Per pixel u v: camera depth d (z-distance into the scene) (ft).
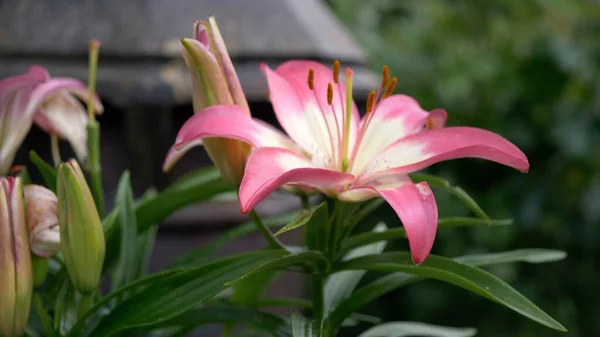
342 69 2.56
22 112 1.98
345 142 1.93
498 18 5.14
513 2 5.06
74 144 2.11
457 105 4.70
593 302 4.58
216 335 2.57
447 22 5.22
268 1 2.52
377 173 1.86
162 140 2.41
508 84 4.60
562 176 4.53
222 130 1.82
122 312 1.87
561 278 4.56
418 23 5.41
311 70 1.91
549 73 4.43
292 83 2.01
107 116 2.39
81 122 2.13
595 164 4.47
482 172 4.50
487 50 4.90
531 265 4.55
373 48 4.84
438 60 4.91
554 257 1.95
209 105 1.85
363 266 1.90
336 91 2.02
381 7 5.65
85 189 1.82
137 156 2.41
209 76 1.84
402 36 5.25
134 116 2.37
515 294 1.80
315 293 1.97
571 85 4.52
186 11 2.46
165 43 2.40
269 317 1.99
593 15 4.75
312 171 1.73
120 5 2.45
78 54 2.39
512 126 4.47
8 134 1.97
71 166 1.82
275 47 2.43
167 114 2.39
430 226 1.74
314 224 1.88
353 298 1.95
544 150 4.44
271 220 2.18
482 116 4.65
